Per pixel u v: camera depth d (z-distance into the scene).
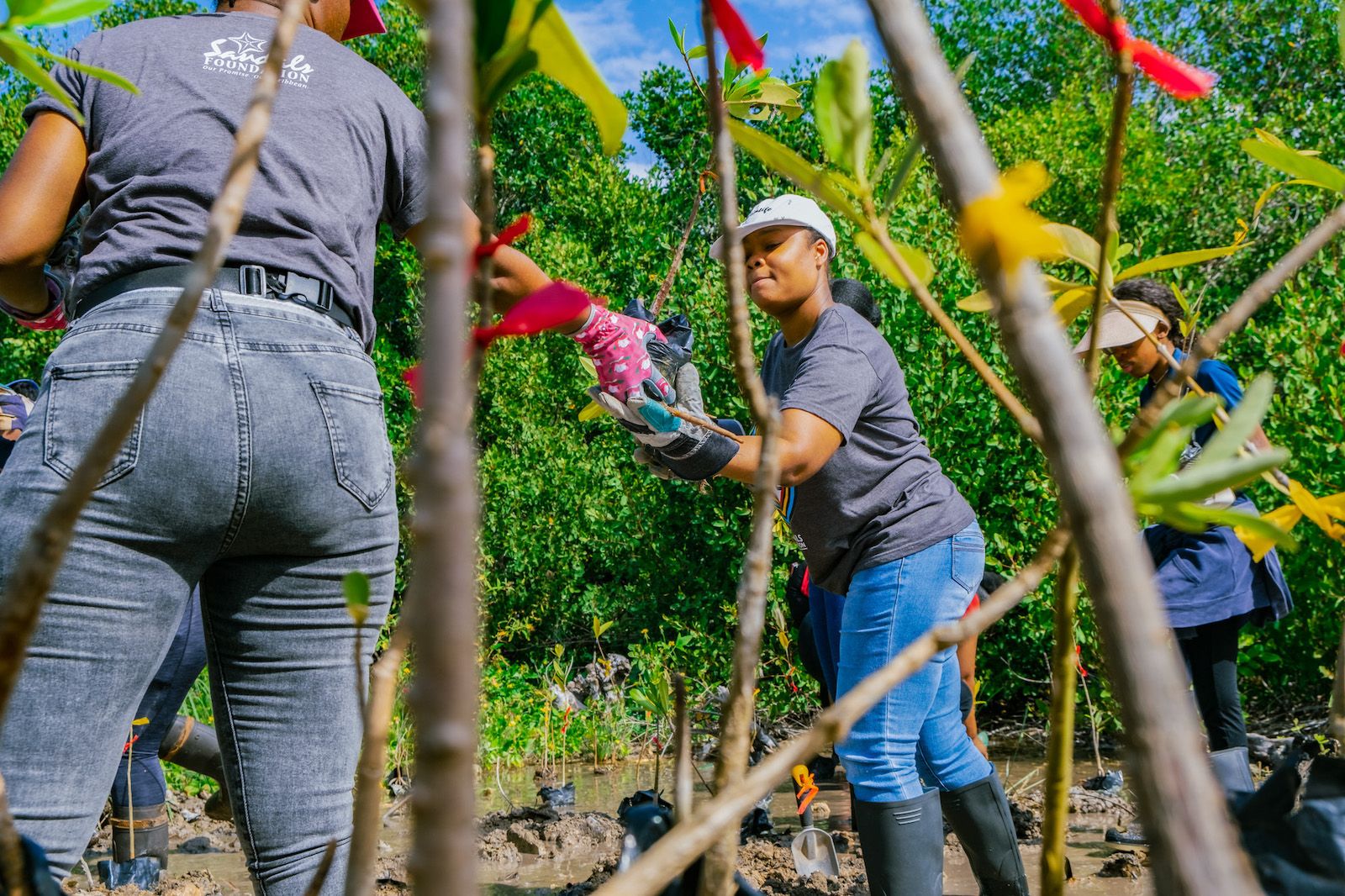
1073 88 12.93
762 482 0.46
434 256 0.23
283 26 0.37
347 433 1.56
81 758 1.39
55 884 0.44
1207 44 15.70
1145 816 0.27
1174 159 13.49
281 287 1.54
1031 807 4.53
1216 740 3.37
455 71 0.24
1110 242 0.51
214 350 1.47
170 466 1.42
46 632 1.38
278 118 1.62
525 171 16.25
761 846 3.80
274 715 1.59
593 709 7.00
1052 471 0.30
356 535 1.60
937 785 2.63
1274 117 13.36
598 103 0.42
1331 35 14.92
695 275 7.79
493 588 9.53
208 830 4.70
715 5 0.45
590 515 9.66
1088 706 5.63
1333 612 5.83
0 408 3.63
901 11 0.33
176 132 1.56
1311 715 6.32
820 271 2.60
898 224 6.77
